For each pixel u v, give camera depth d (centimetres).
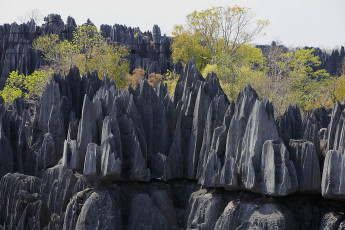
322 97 6662
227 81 6425
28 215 2902
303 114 3428
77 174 2884
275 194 2008
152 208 2486
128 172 2484
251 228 2031
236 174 2170
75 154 2509
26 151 3472
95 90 3997
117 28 13238
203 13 7862
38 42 10850
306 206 2102
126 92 2830
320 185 2077
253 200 2150
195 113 2711
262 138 2125
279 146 2070
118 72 8450
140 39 12162
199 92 2712
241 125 2273
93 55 8300
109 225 2359
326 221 1952
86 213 2403
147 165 2680
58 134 3362
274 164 2027
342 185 1822
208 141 2567
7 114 3475
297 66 8375
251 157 2097
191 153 2675
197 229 2328
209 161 2327
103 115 2808
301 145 2106
